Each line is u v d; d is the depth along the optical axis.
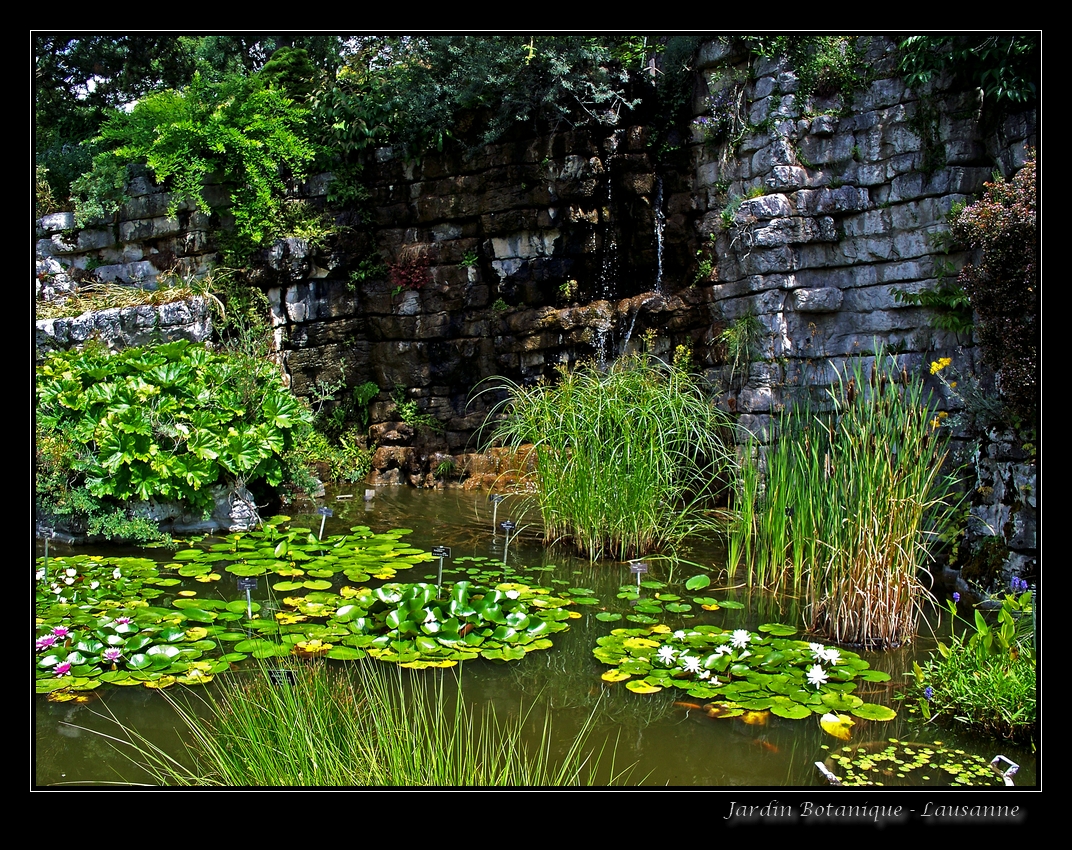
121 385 6.39
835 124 6.79
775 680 3.52
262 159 8.84
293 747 2.72
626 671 3.65
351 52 10.73
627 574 5.36
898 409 4.25
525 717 3.31
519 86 8.33
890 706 3.45
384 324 9.16
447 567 5.39
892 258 6.53
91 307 8.30
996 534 4.84
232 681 3.61
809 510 4.63
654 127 8.21
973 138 6.08
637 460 5.71
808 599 4.68
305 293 9.01
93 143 10.25
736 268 7.51
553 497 5.93
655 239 8.37
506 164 8.59
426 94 8.64
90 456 6.06
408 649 3.86
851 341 6.83
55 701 3.44
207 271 9.09
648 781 2.82
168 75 11.66
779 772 2.91
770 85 7.05
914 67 6.20
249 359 7.64
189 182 8.66
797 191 6.89
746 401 7.09
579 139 8.29
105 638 3.81
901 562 4.11
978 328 5.14
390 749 2.73
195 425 6.38
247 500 6.57
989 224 4.86
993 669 3.22
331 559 5.40
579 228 8.57
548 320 8.55
